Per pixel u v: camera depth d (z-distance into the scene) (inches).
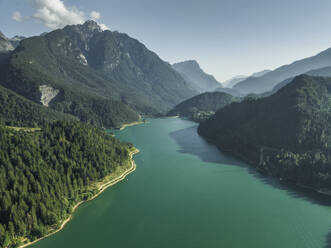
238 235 5487.2
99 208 6535.4
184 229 5674.2
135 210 6461.6
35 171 6333.7
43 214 5418.3
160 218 6112.2
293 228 5777.6
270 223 5964.6
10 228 4896.7
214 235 5467.5
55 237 5280.5
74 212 6274.6
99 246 5034.5
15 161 6446.9
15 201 5438.0
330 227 5826.8
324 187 7682.1
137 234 5457.7
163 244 5147.6
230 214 6358.3
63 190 6451.8
